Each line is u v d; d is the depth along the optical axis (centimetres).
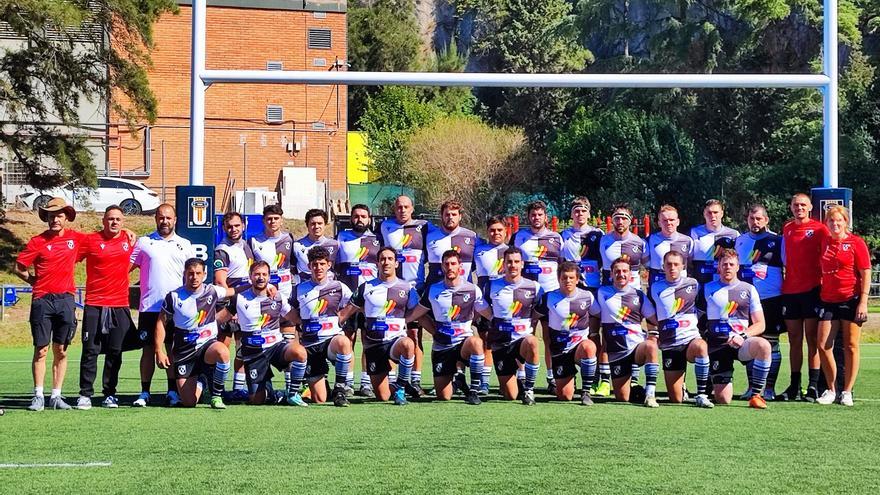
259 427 758
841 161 3164
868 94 3281
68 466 613
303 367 891
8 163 2783
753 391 900
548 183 3809
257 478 580
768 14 3634
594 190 3697
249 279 966
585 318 915
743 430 749
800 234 933
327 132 3344
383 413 837
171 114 3266
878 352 1462
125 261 877
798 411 855
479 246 1010
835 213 892
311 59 3372
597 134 3669
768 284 962
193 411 849
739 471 602
